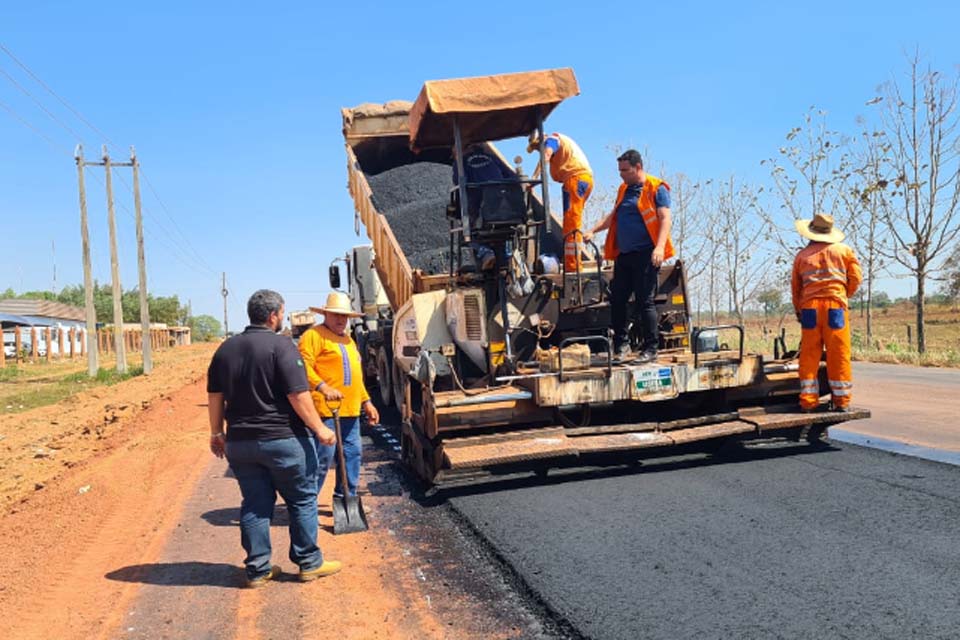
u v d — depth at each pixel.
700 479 6.32
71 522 6.40
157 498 7.15
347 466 5.88
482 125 7.70
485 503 6.06
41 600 4.60
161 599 4.54
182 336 87.69
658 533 5.03
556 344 7.63
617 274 7.43
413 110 7.64
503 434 6.43
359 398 5.89
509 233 7.11
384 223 9.97
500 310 7.26
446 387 7.43
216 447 4.73
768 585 4.10
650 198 7.09
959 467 6.32
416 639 3.81
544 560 4.69
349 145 12.27
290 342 4.59
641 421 7.57
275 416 4.53
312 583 4.68
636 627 3.72
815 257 6.95
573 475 6.74
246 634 3.98
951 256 19.38
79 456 10.26
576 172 8.23
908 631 3.50
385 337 10.77
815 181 21.27
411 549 5.20
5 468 9.76
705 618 3.76
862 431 8.17
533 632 3.82
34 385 24.81
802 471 6.42
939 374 14.05
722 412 7.22
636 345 7.90
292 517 4.70
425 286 8.55
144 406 15.83
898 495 5.59
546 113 7.48
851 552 4.50
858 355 18.33
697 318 28.56
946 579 4.04
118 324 28.75
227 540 5.68
